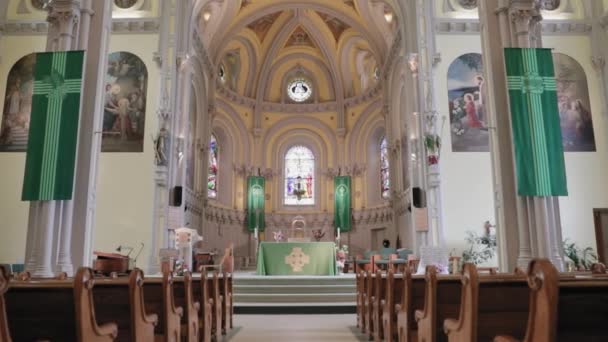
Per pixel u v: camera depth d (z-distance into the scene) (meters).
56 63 9.41
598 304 3.37
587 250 15.41
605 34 16.73
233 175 27.62
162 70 16.97
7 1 17.69
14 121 16.86
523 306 4.20
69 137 9.19
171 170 16.72
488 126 9.94
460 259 14.59
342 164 28.39
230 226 26.67
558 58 16.77
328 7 25.39
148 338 4.67
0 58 17.23
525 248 8.90
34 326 3.92
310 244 16.00
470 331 3.63
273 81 29.83
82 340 3.47
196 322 6.38
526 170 8.98
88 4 10.01
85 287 3.52
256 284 13.76
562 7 17.19
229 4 23.31
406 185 21.05
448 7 17.25
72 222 9.30
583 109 16.41
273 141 29.27
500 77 9.73
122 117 16.86
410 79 17.81
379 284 7.61
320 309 12.03
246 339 8.16
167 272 5.11
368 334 8.38
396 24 21.61
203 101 23.20
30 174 9.11
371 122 27.69
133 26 17.42
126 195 16.31
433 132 16.00
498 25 9.97
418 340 5.29
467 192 15.91
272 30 27.91
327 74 29.48
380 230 26.31
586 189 15.88
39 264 8.76
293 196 28.92
